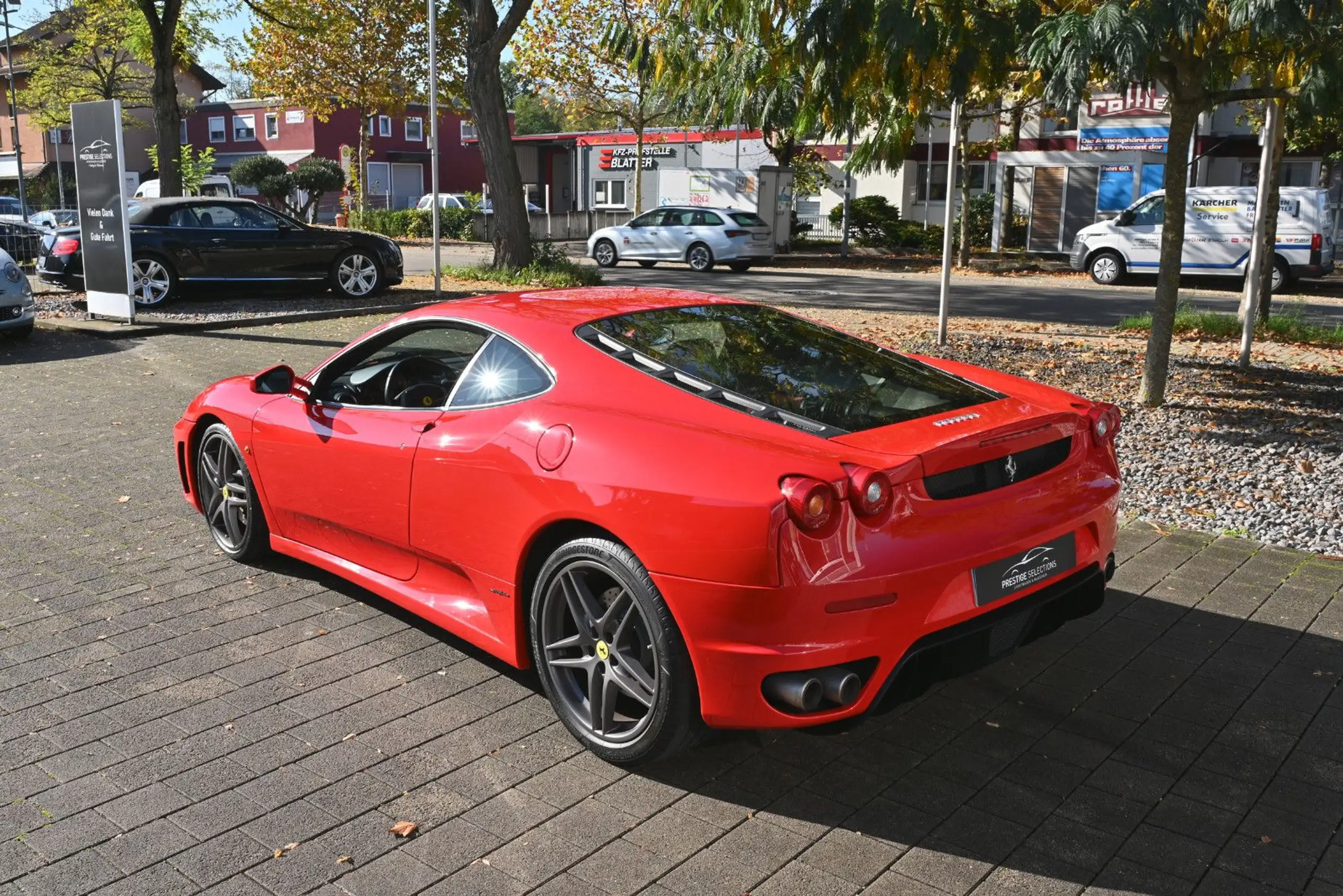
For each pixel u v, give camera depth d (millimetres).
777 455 2918
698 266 24422
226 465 4910
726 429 3102
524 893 2668
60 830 2926
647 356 3508
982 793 3125
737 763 3299
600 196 38250
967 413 3326
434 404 3896
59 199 49781
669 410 3227
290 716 3568
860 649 2842
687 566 2887
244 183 42281
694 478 2928
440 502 3693
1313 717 3564
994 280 22469
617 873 2746
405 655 4047
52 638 4164
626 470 3064
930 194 33969
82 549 5168
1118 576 4867
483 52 19328
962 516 3020
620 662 3174
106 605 4492
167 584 4727
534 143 45375
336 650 4074
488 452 3482
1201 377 9570
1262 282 12484
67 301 15391
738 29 7094
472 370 3785
